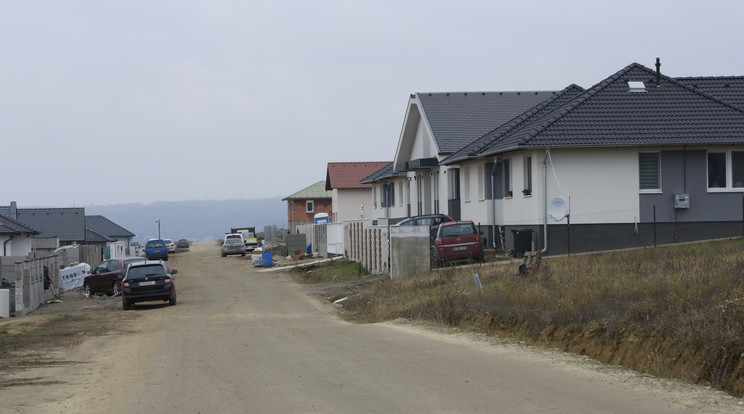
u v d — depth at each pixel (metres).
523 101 44.88
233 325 19.56
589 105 30.69
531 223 29.91
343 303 24.84
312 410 8.55
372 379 10.31
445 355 12.21
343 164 78.00
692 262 18.23
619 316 12.17
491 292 17.70
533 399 8.69
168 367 12.27
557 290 15.94
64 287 37.88
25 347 16.11
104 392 10.22
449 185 39.94
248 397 9.42
